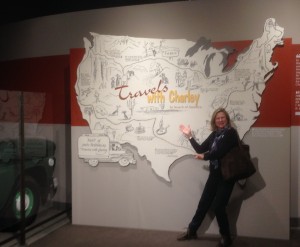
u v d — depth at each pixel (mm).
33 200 5012
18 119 4961
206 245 4281
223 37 4594
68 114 5777
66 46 5633
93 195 5020
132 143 4809
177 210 4770
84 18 5352
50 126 5852
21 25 6086
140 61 4738
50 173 5359
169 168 4746
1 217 4676
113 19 4973
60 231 4824
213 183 4250
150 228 4859
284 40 4344
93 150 4945
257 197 4531
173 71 4656
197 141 4621
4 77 6320
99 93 4875
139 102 4766
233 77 4492
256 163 4500
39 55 5934
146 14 4801
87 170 5020
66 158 5824
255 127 4480
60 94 5793
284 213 4461
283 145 4426
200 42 4566
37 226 4879
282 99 4391
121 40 4777
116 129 4855
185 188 4730
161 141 4730
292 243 4332
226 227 4141
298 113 4719
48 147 5398
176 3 4695
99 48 4848
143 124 4770
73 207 5098
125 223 4934
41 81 5949
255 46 4426
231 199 4613
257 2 4520
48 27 5793
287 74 4359
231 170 3910
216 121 4211
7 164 4609
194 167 4691
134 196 4887
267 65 4391
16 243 4395
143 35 4820
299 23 4543
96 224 5031
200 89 4590
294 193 4777
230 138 3982
